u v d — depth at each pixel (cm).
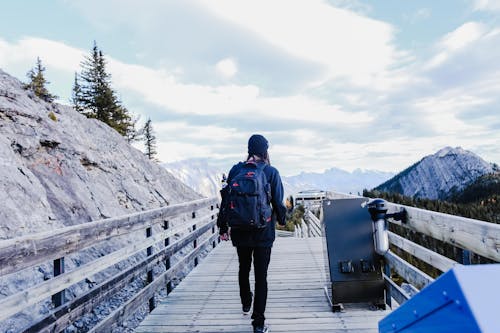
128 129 3228
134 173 1526
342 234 414
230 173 371
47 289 253
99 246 805
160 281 470
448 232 264
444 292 103
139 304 398
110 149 1562
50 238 264
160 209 499
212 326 393
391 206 410
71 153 1166
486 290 95
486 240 211
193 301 476
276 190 345
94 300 311
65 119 1433
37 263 248
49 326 249
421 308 115
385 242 377
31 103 1273
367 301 405
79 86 3006
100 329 310
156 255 466
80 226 304
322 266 633
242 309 431
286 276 573
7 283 524
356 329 365
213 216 925
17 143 948
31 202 765
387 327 139
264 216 328
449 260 257
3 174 759
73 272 287
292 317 401
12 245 227
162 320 412
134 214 412
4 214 669
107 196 1148
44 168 984
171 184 1825
